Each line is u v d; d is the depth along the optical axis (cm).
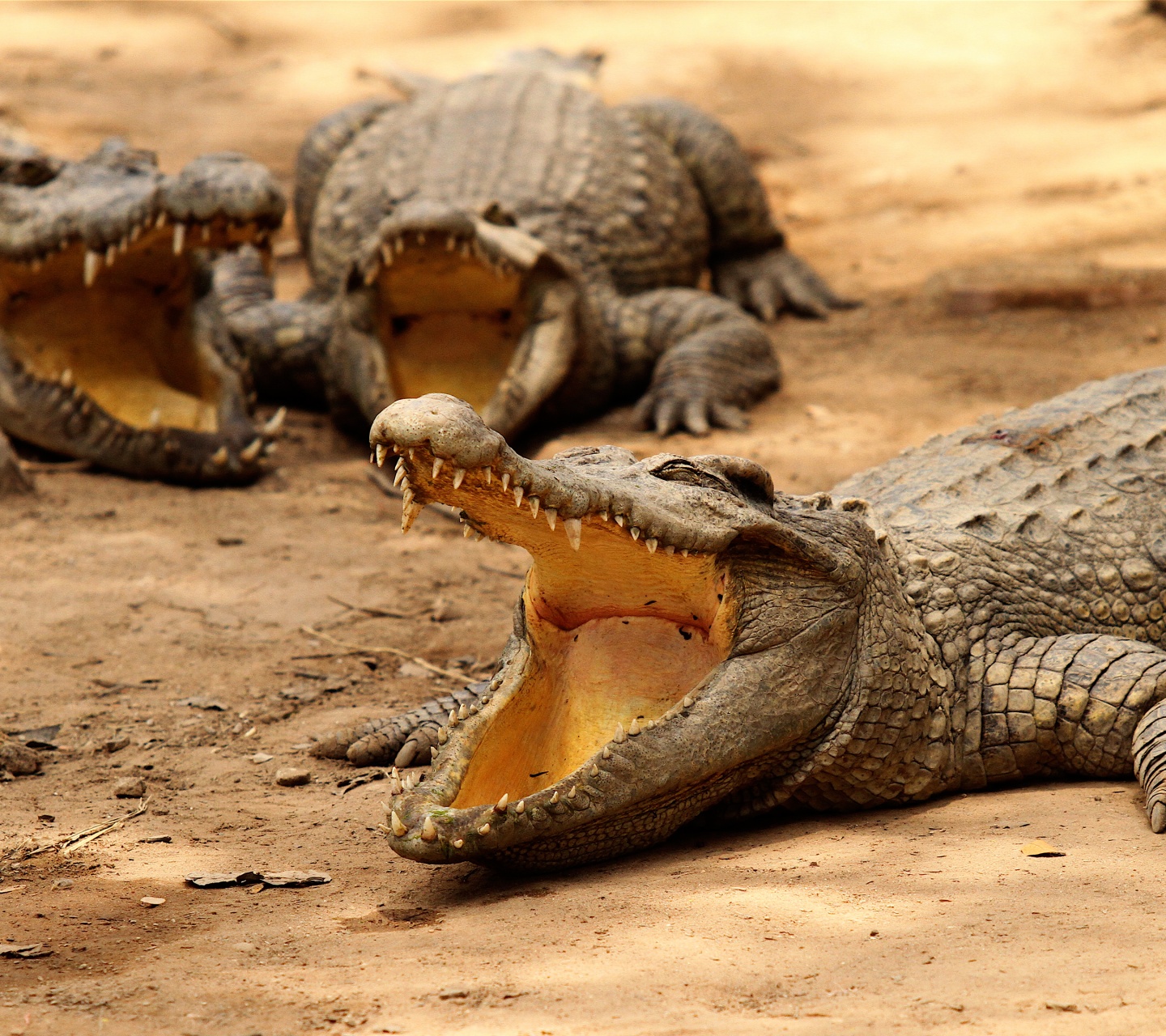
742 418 2706
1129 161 4456
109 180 2394
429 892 1107
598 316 2795
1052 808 1209
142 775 1409
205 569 2075
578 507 1035
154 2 6938
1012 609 1414
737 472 1195
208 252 2562
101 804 1327
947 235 3962
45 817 1288
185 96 5622
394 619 1916
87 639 1798
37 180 2409
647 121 3497
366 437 2792
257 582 2033
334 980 891
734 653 1180
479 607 1970
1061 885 975
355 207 3125
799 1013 788
